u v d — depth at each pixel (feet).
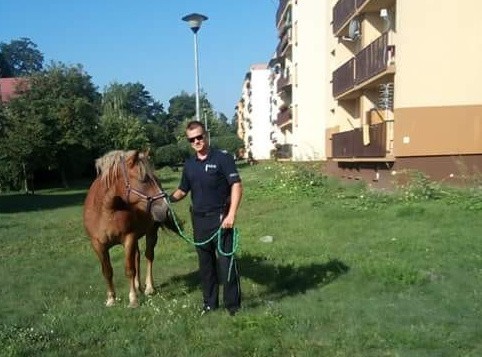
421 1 60.70
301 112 135.85
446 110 61.62
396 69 63.16
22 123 123.13
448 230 35.12
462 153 61.93
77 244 41.52
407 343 17.53
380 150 66.80
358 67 77.41
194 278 27.96
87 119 137.59
